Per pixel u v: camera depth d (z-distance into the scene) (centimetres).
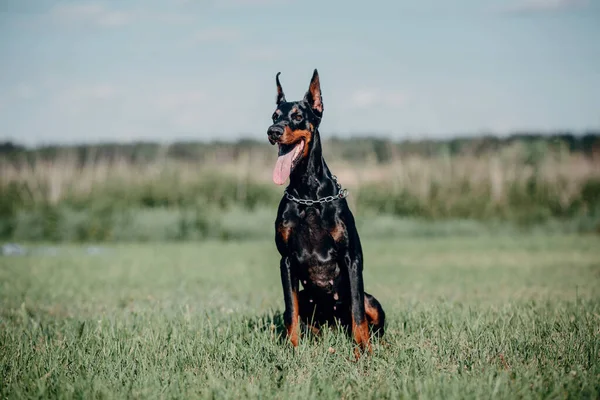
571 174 2597
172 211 2436
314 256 641
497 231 2392
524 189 2567
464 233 2378
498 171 2595
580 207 2528
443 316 748
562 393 491
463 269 1439
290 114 642
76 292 1130
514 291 1103
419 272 1391
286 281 644
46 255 1788
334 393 502
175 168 2675
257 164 2723
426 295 1050
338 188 651
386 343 657
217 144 2902
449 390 496
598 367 548
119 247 2022
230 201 2566
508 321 716
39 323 795
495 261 1590
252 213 2459
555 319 729
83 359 592
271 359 595
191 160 2867
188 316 750
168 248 1970
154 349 616
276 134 624
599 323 721
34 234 2250
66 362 584
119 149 2972
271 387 520
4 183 2475
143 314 799
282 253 655
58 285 1206
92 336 665
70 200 2434
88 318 821
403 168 2670
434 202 2558
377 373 555
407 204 2559
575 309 804
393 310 843
